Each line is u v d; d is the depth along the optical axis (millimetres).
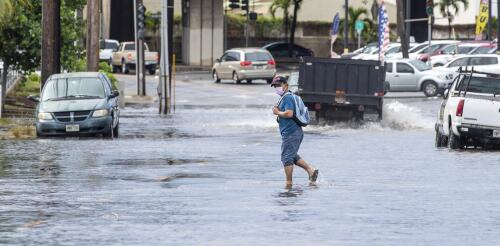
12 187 40406
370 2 198125
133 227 30281
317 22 198375
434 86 116500
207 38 173375
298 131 41344
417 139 66312
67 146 59938
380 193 38344
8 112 86438
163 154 54781
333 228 30031
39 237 28516
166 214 32906
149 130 73562
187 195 37781
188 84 137750
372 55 140250
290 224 30781
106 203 35594
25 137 66875
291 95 41312
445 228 30078
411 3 196500
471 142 60594
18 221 31547
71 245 27234
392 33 199125
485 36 187000
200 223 31031
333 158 52812
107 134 66438
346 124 77500
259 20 197000
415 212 33375
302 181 42344
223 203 35531
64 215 32812
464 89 59531
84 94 67375
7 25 83625
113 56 159250
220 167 48000
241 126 77688
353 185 40906
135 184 41312
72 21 90688
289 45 184625
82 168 47594
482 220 31656
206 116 90062
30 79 114062
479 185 40969
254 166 48438
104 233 29188
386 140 65312
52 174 45094
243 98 114750
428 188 39938
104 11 182625
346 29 156375
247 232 29297
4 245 27250
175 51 188125
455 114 57875
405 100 110688
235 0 163375
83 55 97125
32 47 85062
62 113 65875
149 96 116000
